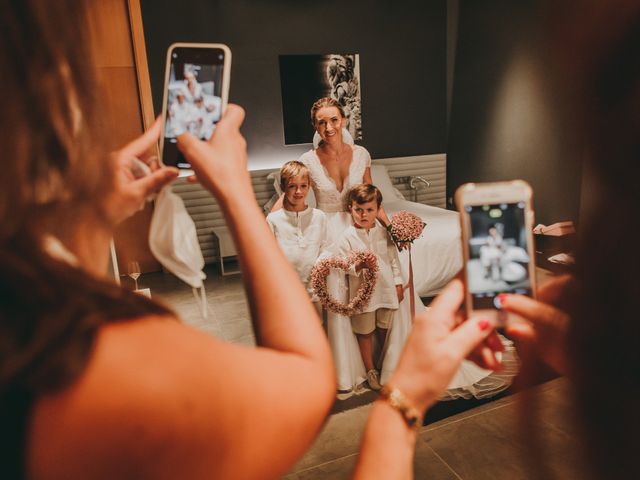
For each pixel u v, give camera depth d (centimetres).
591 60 28
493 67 571
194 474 27
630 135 28
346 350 287
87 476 25
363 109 638
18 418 24
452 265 415
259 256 45
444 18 645
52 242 29
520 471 215
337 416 268
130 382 25
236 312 435
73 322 25
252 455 30
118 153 59
